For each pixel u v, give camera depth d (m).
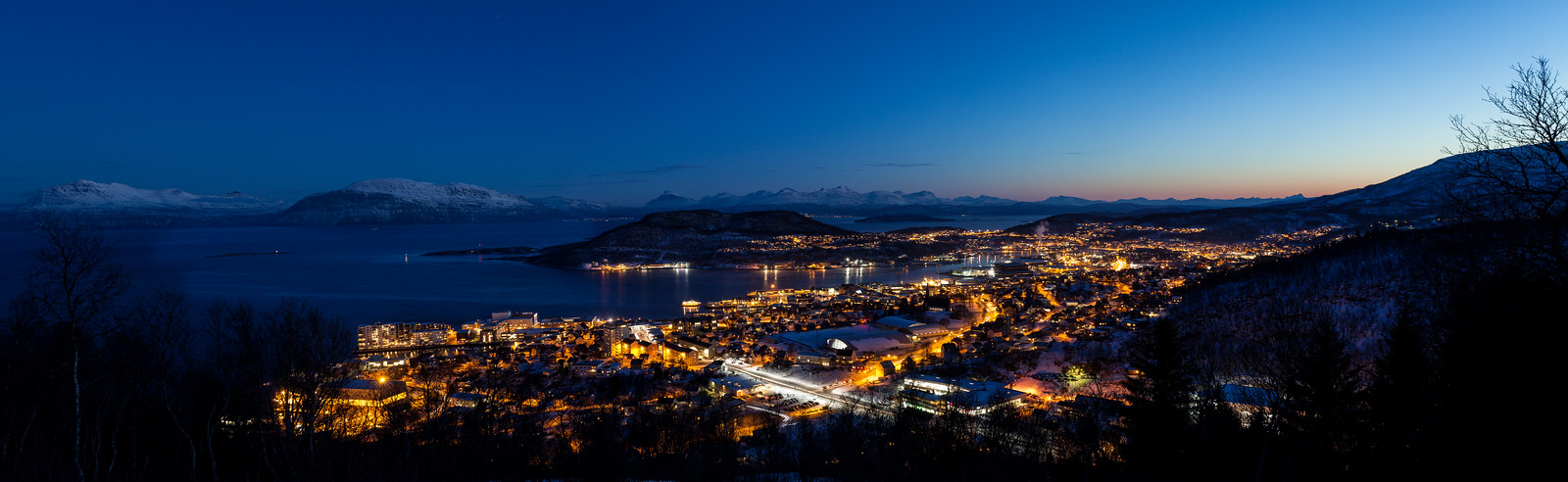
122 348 18.22
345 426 23.41
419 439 24.98
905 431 28.53
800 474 22.64
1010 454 25.12
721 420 45.41
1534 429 13.39
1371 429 16.70
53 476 15.26
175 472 18.91
